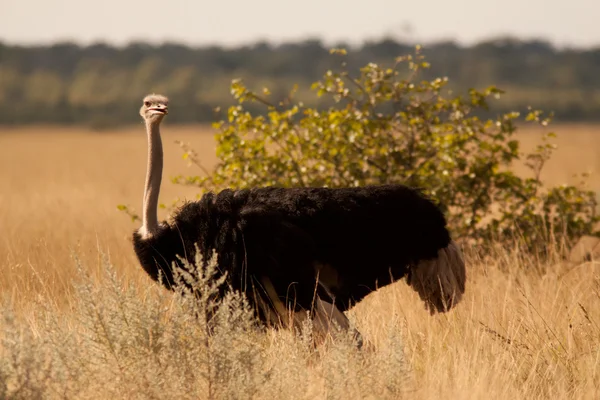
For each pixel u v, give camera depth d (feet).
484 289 69.10
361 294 61.87
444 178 86.33
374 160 87.15
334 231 59.93
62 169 272.72
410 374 48.75
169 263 60.85
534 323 60.18
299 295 57.67
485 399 48.57
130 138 544.62
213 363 47.09
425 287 63.52
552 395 52.01
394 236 61.16
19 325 51.16
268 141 87.76
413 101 88.02
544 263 81.25
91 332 48.80
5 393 43.57
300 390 47.42
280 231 58.29
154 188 62.28
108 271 49.55
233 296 55.11
